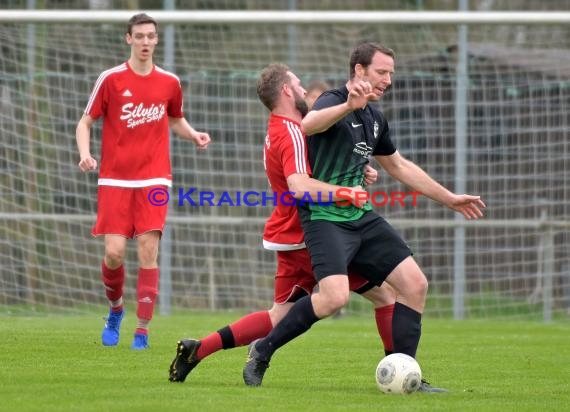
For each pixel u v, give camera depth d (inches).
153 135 1008.9
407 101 1660.9
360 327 1382.9
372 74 741.3
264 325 763.4
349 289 775.1
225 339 747.4
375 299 784.9
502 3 2162.9
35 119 1552.7
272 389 720.3
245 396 674.8
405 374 709.9
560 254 1611.7
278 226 772.6
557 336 1272.1
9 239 1537.9
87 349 967.0
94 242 1585.9
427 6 2206.0
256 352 735.1
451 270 1647.4
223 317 1496.1
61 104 1571.1
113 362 866.1
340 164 737.0
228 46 1812.3
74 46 1663.4
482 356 1018.7
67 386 709.9
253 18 1449.3
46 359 881.5
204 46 1792.6
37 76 1565.0
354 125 740.0
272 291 1621.6
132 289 1656.0
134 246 1662.2
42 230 1553.9
